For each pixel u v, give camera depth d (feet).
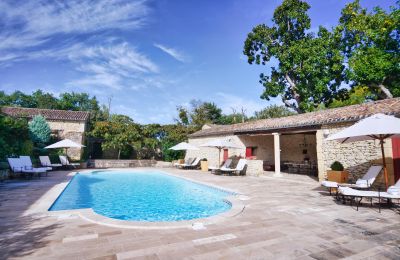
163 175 62.18
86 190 40.65
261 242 14.01
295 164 62.90
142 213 25.63
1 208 21.98
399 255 12.26
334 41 79.00
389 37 69.87
